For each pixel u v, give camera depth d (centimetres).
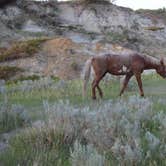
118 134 726
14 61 3138
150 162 587
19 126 977
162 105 1264
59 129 755
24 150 685
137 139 666
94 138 717
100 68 1591
